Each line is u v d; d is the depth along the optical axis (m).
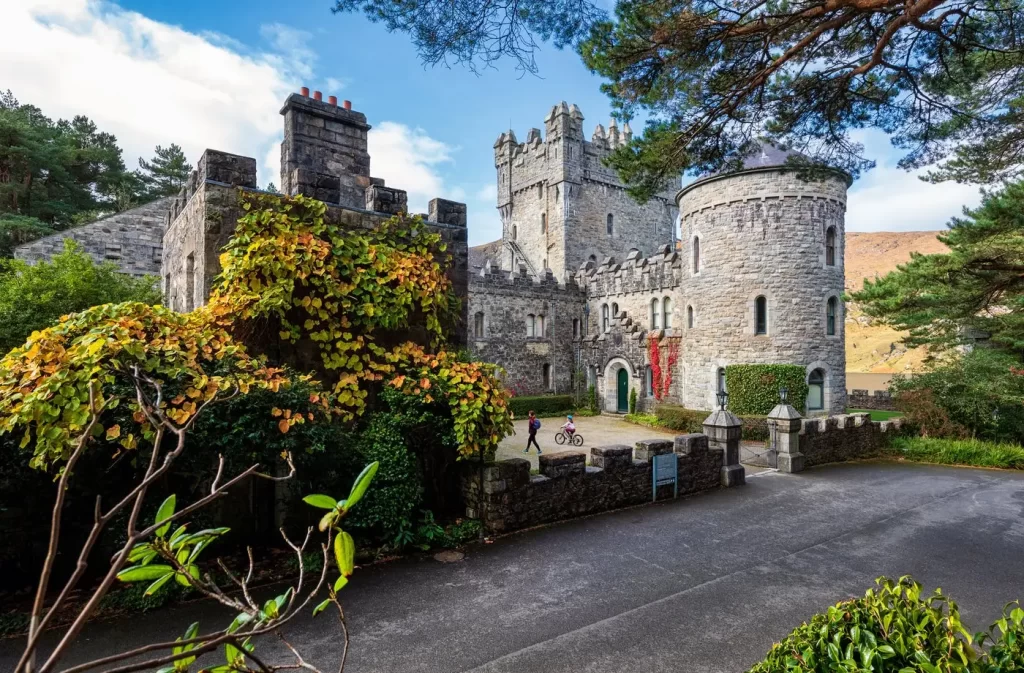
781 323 20.83
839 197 21.45
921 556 7.90
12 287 10.02
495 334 30.27
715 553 7.91
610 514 9.76
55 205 28.73
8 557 5.85
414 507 8.07
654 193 9.15
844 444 15.20
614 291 30.88
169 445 6.06
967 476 13.18
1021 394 16.48
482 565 7.38
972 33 7.11
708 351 22.53
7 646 5.20
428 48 6.87
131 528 1.52
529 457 16.61
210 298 7.88
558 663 5.16
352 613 6.04
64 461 5.71
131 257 18.33
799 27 7.27
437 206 10.27
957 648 3.01
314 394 7.04
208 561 6.91
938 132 8.52
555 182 37.84
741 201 21.50
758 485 12.06
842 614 3.51
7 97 30.83
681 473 11.13
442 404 8.62
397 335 9.12
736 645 5.49
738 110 8.25
